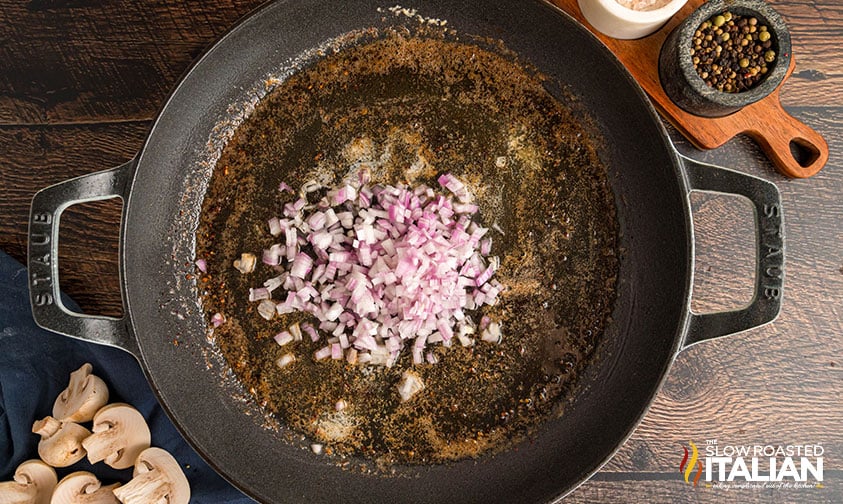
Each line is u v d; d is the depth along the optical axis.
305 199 0.59
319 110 0.60
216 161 0.60
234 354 0.60
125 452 0.58
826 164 0.60
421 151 0.60
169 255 0.59
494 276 0.60
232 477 0.55
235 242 0.60
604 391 0.59
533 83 0.60
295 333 0.60
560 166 0.60
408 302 0.57
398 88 0.60
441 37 0.59
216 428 0.59
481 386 0.59
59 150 0.60
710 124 0.59
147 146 0.55
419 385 0.59
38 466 0.58
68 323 0.53
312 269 0.59
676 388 0.61
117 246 0.60
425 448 0.59
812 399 0.61
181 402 0.59
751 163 0.61
